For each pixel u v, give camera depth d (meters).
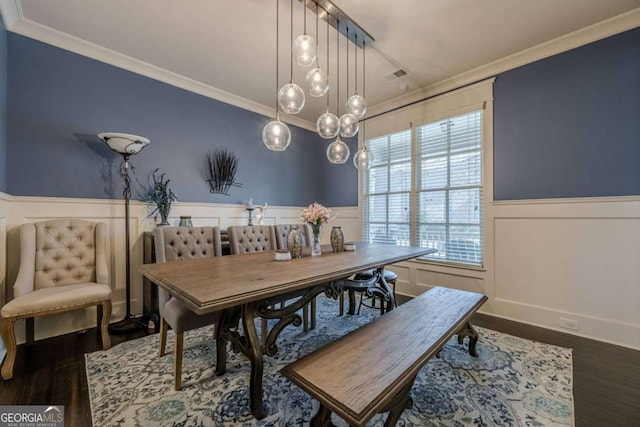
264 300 1.62
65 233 2.40
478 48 2.68
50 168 2.48
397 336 1.48
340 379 1.11
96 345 2.28
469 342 2.15
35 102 2.40
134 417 1.47
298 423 1.44
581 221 2.46
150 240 2.72
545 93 2.66
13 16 2.21
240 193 3.86
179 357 1.71
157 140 3.10
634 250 2.23
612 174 2.33
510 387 1.72
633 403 1.57
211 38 2.53
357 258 2.18
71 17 2.25
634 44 2.24
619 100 2.30
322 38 2.53
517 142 2.82
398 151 3.90
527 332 2.52
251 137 4.00
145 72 2.99
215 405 1.57
